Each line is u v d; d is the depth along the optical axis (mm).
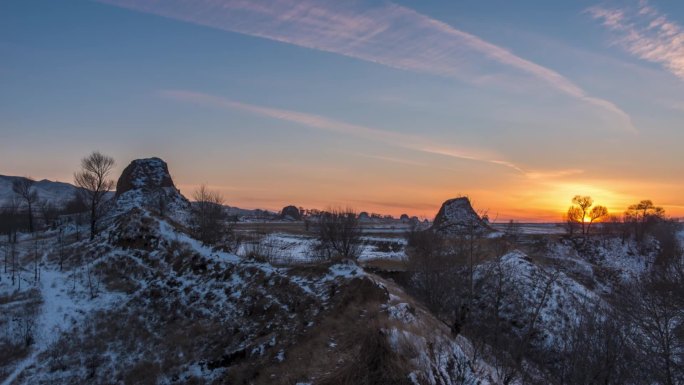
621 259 74938
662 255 72938
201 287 33969
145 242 41344
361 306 25156
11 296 33438
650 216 84125
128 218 45031
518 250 49594
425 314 29281
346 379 16000
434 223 73938
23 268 40812
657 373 26156
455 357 18922
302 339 23281
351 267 29359
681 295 27859
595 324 32062
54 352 27203
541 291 40562
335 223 46375
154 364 25797
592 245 78562
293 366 20531
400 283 46469
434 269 40625
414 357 16297
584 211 85812
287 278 30531
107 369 25953
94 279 38062
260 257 35875
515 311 37500
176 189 72438
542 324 36469
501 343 31625
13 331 28703
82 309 32812
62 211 80875
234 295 31406
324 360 19750
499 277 38969
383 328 17188
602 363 28156
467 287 37188
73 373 25516
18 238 61688
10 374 24906
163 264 38406
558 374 31484
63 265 41969
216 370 23781
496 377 21828
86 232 58062
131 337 29172
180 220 61750
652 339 27641
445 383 16297
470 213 66438
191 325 29516
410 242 62125
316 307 26141
